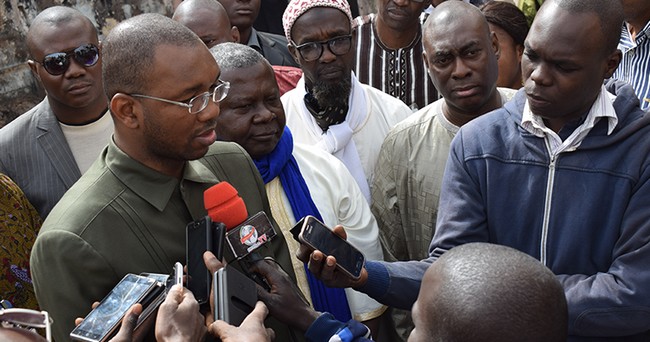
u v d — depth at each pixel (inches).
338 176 113.4
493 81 113.7
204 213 83.8
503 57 142.8
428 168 116.0
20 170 120.0
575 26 81.1
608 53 83.5
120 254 77.2
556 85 83.4
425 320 59.9
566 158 86.8
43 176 119.7
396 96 155.3
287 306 81.3
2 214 105.7
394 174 120.2
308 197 108.0
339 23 127.0
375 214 123.3
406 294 89.5
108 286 76.9
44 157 120.5
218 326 70.2
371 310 110.4
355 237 112.3
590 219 85.4
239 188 91.4
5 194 107.0
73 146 123.9
